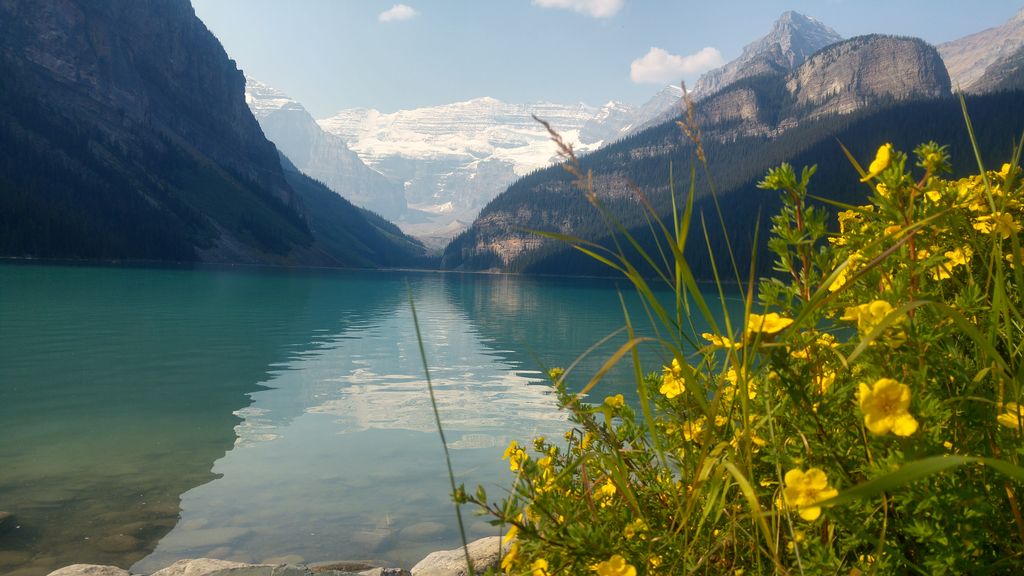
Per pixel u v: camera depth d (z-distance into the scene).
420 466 6.97
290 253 165.38
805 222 1.19
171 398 10.65
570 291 69.56
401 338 21.50
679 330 1.24
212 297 38.41
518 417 9.57
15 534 4.98
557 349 19.05
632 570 1.18
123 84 186.50
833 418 1.18
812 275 1.21
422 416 9.59
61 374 12.55
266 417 9.45
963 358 1.15
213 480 6.43
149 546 4.83
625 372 13.48
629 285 82.94
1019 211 1.35
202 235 145.62
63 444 7.72
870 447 1.10
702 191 199.00
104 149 156.12
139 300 33.31
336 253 199.50
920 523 1.00
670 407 1.70
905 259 1.17
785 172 1.23
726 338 1.18
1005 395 1.02
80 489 6.09
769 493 1.33
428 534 5.08
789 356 1.18
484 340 21.50
